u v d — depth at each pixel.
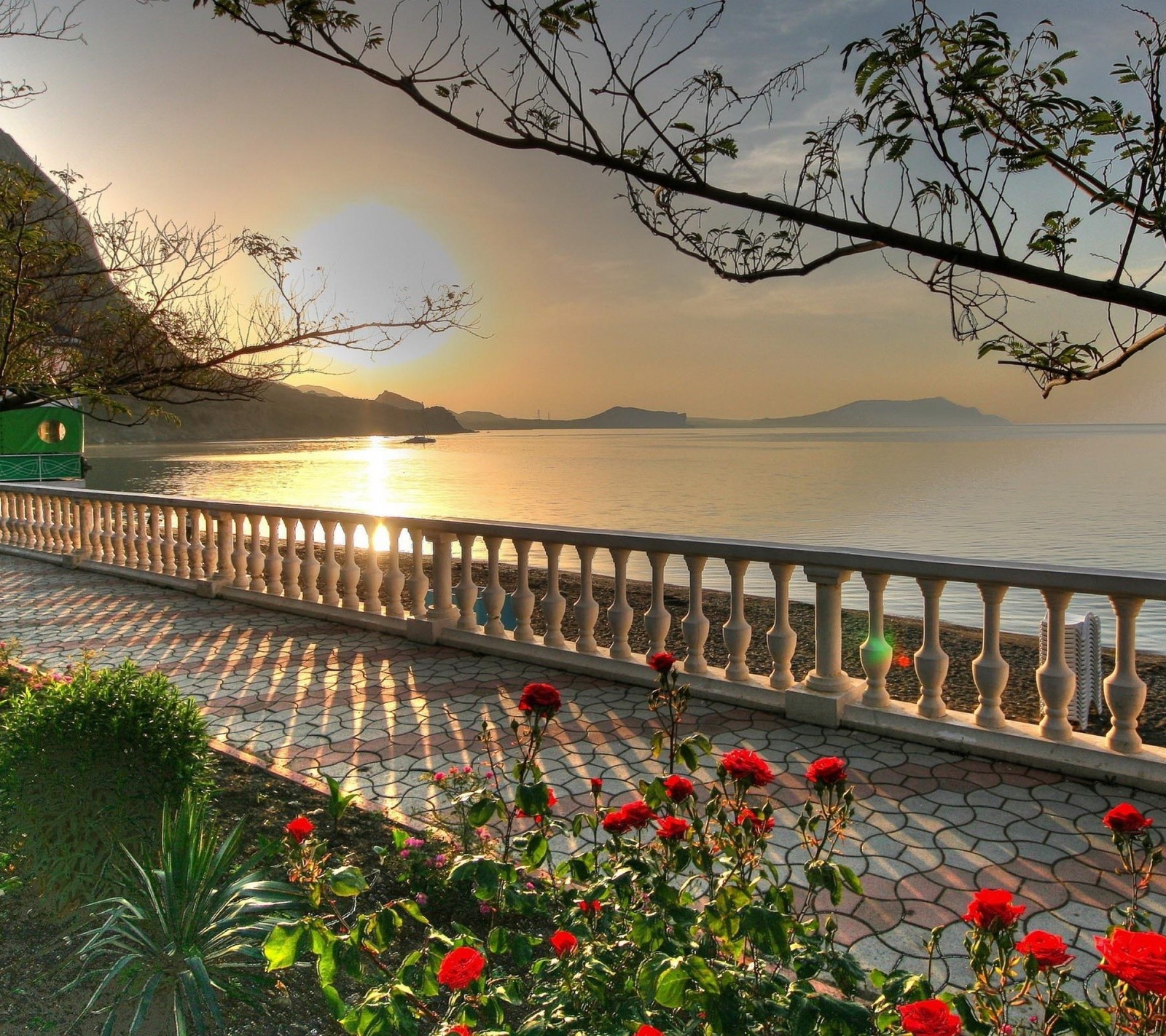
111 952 3.00
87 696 3.67
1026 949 1.88
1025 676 7.73
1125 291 1.58
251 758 5.32
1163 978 1.54
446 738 5.86
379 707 6.58
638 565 24.62
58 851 3.41
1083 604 19.77
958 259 1.66
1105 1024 1.86
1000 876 3.90
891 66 1.70
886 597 20.72
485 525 8.17
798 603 10.88
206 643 8.73
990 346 1.74
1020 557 31.00
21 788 3.46
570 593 11.73
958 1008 2.05
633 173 1.84
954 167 1.66
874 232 1.71
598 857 4.08
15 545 15.54
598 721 6.17
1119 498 57.06
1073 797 4.74
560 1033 2.24
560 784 5.06
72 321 6.40
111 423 6.48
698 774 5.15
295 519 10.32
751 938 2.29
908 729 5.66
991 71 1.61
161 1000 2.87
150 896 3.07
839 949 3.35
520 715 6.32
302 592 10.20
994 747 5.30
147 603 10.91
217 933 3.07
